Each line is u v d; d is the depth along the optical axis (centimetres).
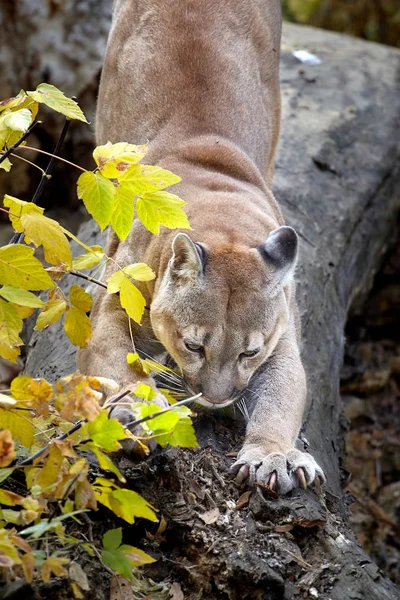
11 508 696
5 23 1514
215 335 786
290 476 757
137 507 640
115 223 728
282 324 834
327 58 1730
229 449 814
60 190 1617
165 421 651
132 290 740
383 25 2178
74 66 1550
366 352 1600
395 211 1502
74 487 660
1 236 1557
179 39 1009
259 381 864
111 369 828
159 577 696
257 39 1073
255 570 666
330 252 1241
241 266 802
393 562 1354
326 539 711
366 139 1496
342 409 1148
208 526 711
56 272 738
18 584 614
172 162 934
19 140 745
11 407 666
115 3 1123
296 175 1330
